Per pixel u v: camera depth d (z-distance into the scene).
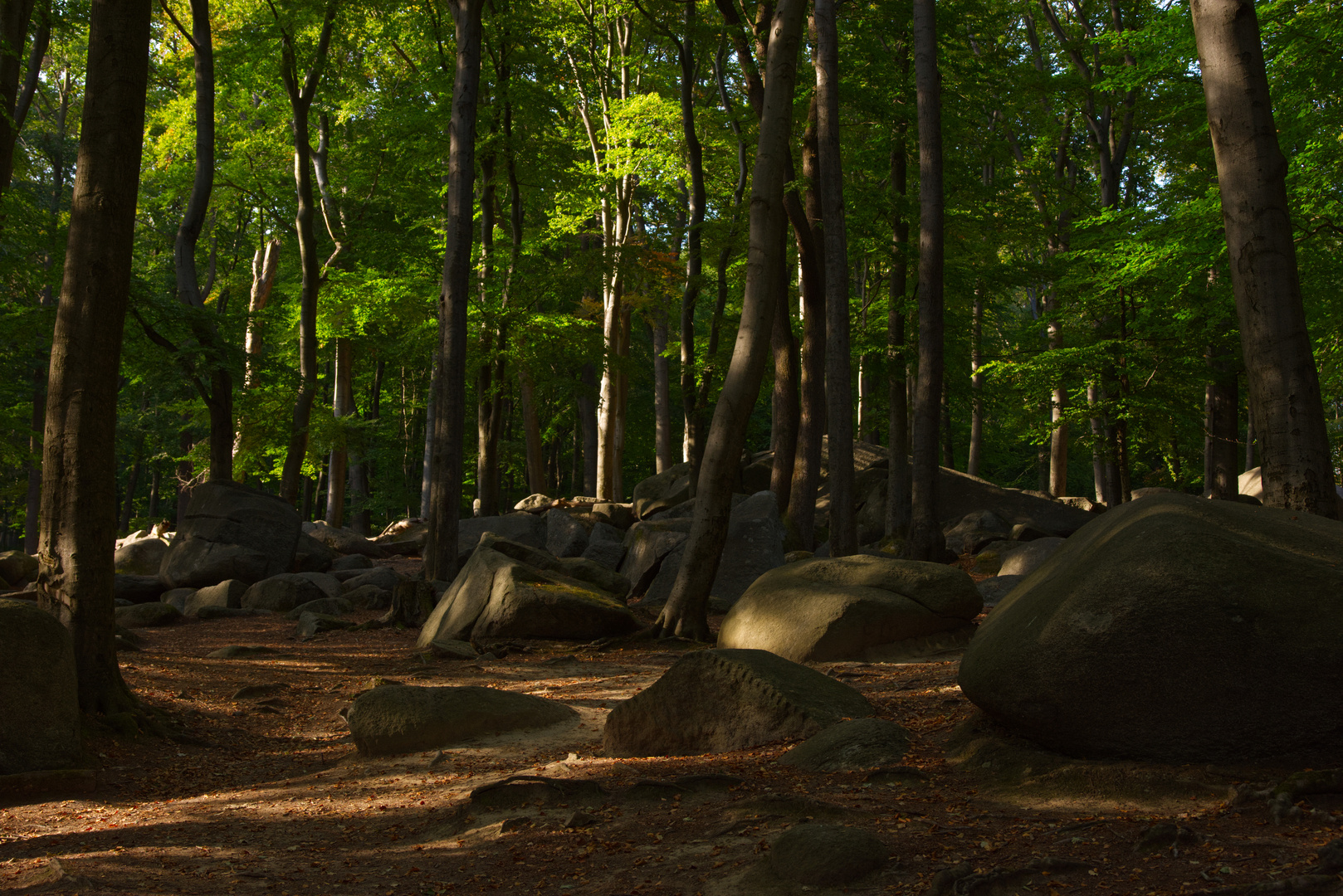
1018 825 3.81
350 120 30.14
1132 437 23.38
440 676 10.18
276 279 38.66
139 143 8.02
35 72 18.41
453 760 6.60
